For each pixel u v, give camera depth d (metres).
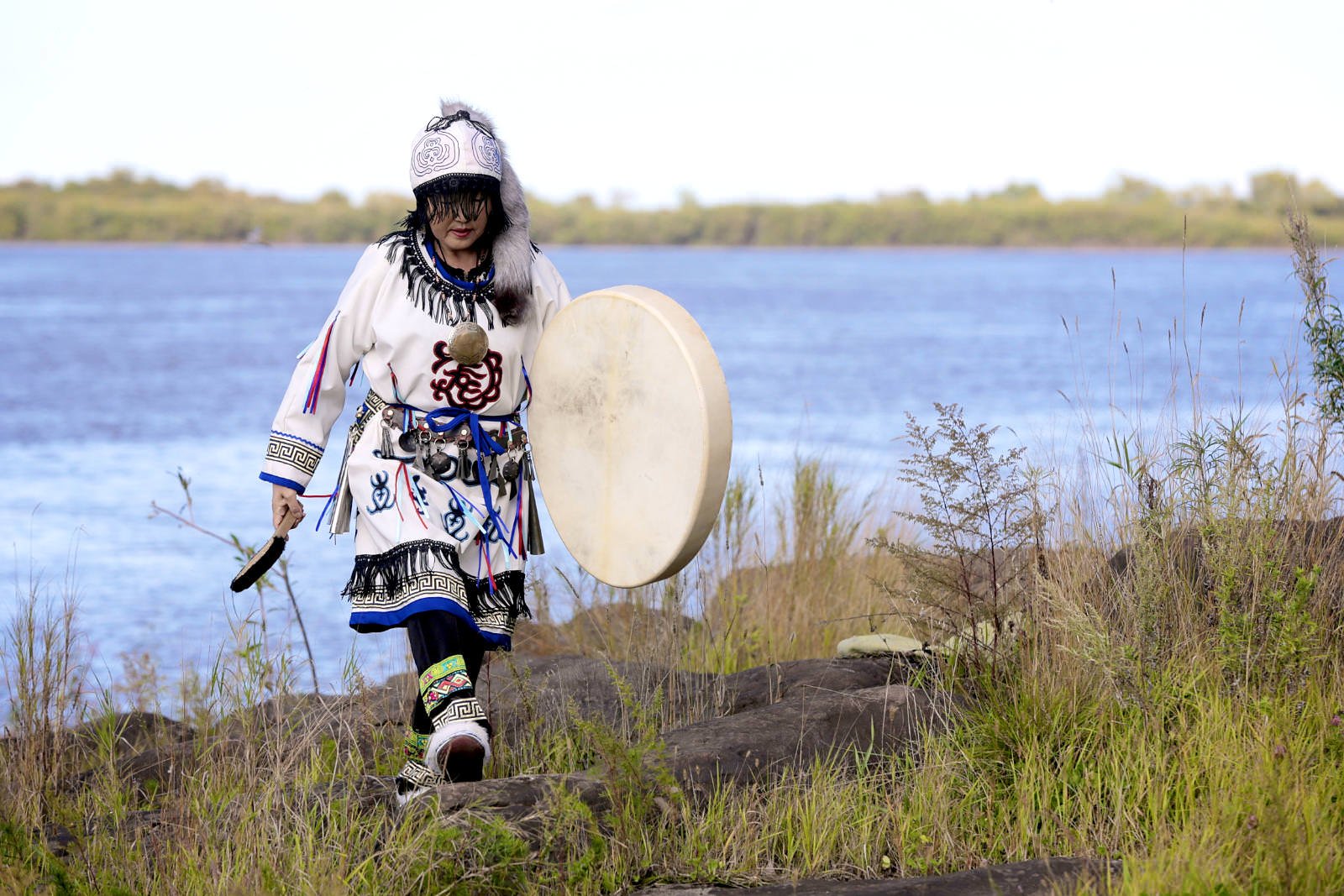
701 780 6.81
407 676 8.99
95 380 57.69
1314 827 5.54
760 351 73.44
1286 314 106.94
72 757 8.23
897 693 7.55
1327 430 8.09
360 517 6.55
